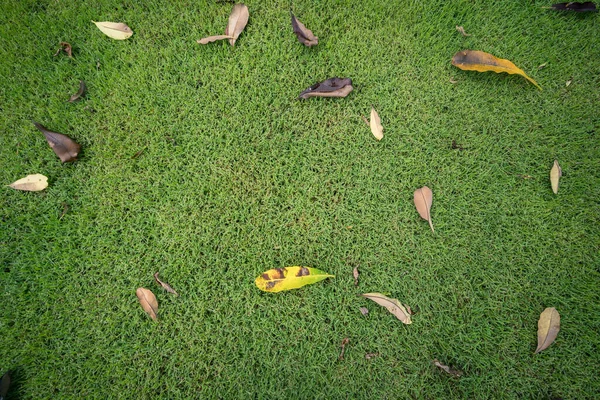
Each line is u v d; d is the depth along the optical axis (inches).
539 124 27.6
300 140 27.3
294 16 27.9
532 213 26.9
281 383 25.2
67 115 27.1
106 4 28.0
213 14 28.1
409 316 25.5
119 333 25.5
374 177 27.1
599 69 27.9
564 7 28.0
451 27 28.3
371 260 26.4
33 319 25.5
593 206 26.9
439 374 25.4
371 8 28.2
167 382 25.0
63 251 26.1
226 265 26.2
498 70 27.0
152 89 27.5
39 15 27.9
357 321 25.8
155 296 25.6
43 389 24.7
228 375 25.1
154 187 26.7
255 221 26.6
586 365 25.4
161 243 26.2
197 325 25.5
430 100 27.8
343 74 27.8
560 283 26.3
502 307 26.1
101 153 26.9
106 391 24.9
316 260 26.3
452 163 27.3
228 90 27.6
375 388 25.2
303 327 25.7
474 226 26.8
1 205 26.3
